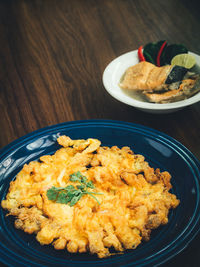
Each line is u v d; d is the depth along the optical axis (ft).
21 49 1.92
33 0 2.37
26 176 1.14
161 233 0.97
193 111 1.42
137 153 1.22
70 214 1.02
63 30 2.04
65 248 0.96
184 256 0.94
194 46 1.81
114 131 1.28
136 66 1.42
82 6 2.25
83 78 1.67
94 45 1.89
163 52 1.54
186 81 1.36
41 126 1.43
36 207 1.06
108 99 1.53
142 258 0.89
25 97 1.58
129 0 2.26
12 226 1.02
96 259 0.92
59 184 1.10
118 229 0.97
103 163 1.16
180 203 1.05
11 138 1.38
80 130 1.30
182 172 1.12
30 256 0.93
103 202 1.05
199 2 2.19
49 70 1.74
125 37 1.93
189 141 1.29
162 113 1.36
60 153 1.21
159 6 2.18
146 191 1.08
